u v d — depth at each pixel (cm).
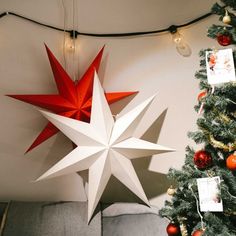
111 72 187
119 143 159
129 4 190
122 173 162
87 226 163
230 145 132
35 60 180
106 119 156
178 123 191
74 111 167
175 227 150
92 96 162
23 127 179
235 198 130
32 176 180
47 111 175
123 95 178
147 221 171
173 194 153
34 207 166
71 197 185
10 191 178
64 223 162
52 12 182
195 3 191
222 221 137
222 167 143
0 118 176
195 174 142
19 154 179
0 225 165
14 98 173
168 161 190
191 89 191
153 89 190
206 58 136
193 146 191
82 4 186
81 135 154
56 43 182
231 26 139
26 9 180
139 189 164
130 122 158
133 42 190
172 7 191
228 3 133
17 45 178
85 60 185
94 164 159
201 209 133
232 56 132
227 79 131
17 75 178
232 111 139
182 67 191
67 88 166
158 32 190
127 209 175
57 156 183
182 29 190
